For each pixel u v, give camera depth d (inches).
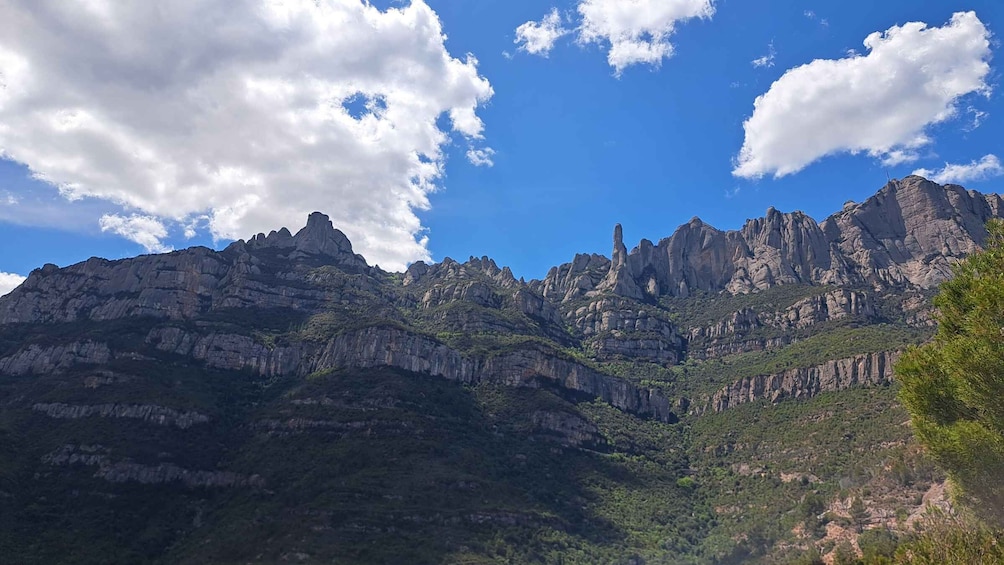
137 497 5482.3
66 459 5659.5
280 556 4399.6
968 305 1786.4
